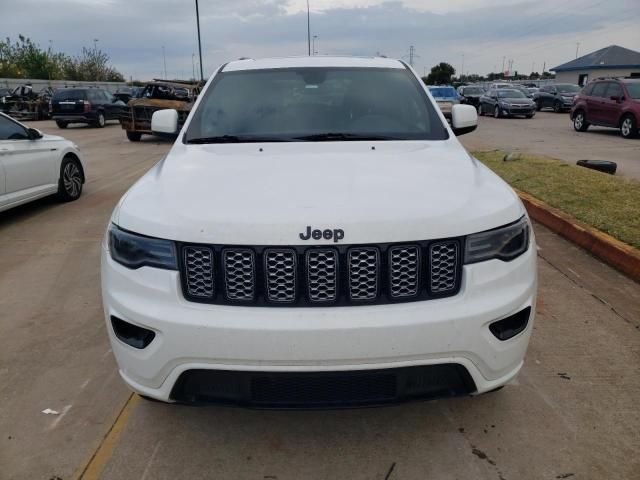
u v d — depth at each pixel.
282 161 2.78
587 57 58.25
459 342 2.15
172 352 2.16
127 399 2.98
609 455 2.49
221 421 2.77
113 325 2.35
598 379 3.09
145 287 2.23
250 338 2.09
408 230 2.15
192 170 2.71
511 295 2.27
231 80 3.74
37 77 56.09
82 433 2.70
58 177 7.86
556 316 3.89
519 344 2.34
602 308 4.02
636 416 2.76
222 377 2.18
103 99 25.20
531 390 2.99
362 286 2.15
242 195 2.34
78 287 4.67
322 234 2.12
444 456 2.50
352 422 2.75
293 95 3.57
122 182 9.94
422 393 2.22
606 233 5.34
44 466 2.48
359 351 2.09
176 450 2.57
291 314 2.11
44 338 3.72
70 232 6.49
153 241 2.23
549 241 5.68
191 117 3.47
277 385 2.17
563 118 24.98
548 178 8.16
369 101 3.52
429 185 2.44
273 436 2.65
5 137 6.92
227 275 2.16
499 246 2.27
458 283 2.22
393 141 3.19
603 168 9.49
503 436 2.63
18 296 4.49
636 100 15.66
